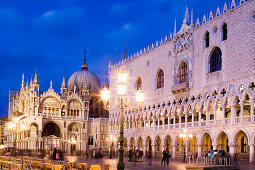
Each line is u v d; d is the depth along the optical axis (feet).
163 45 281.95
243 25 203.31
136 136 311.68
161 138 272.72
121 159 101.14
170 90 266.98
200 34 239.71
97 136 396.57
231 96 206.08
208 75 227.40
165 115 275.39
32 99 376.48
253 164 178.50
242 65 200.75
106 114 475.72
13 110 481.46
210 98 222.89
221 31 221.46
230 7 214.28
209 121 222.89
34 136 372.58
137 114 313.32
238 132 199.93
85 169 124.47
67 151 385.50
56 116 386.32
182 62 258.37
